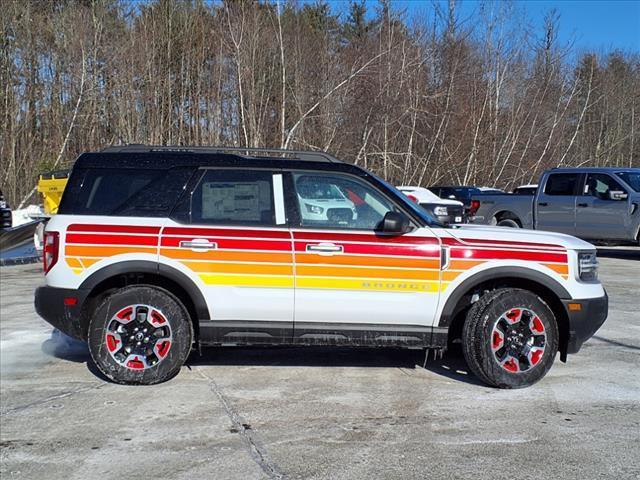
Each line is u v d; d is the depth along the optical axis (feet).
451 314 17.08
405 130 88.28
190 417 15.24
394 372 18.94
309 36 82.99
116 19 89.56
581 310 17.16
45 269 17.44
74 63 89.15
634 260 46.88
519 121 105.09
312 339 17.13
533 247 17.17
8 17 91.50
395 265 16.93
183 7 90.58
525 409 15.87
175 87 90.53
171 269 16.93
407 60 84.17
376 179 17.53
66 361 19.80
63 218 17.24
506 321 17.02
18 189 91.61
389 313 17.02
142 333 17.16
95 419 15.07
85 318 17.39
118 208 17.24
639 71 137.18
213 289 16.93
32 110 93.56
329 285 16.89
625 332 23.86
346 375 18.60
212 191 17.33
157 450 13.42
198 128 88.89
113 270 16.93
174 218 17.13
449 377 18.47
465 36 93.56
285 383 17.81
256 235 16.92
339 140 79.87
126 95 86.43
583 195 44.78
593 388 17.48
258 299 16.93
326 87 79.00
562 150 117.29
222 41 80.23
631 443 13.83
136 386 17.33
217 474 12.35
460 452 13.35
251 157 17.75
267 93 80.64
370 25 94.48
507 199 50.01
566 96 114.73
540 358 17.10
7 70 91.45
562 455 13.21
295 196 17.26
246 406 15.98
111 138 90.07
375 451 13.41
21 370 18.86
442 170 95.86
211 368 19.13
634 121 137.08
